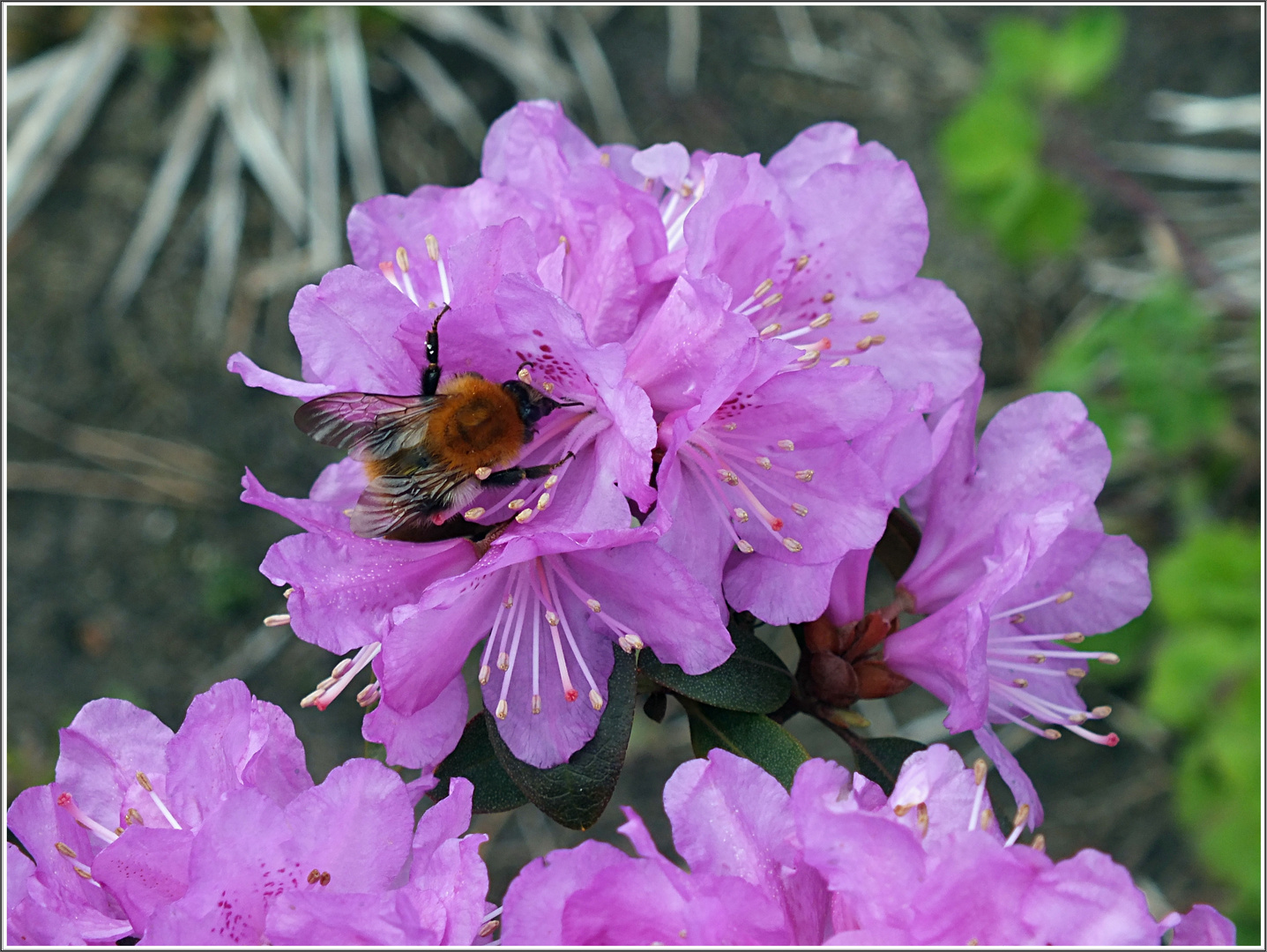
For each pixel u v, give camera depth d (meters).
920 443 0.20
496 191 0.21
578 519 0.20
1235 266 0.36
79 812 0.20
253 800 0.19
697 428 0.20
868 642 0.21
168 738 0.21
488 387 0.20
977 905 0.18
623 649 0.20
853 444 0.20
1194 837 0.28
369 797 0.19
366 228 0.21
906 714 0.33
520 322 0.20
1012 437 0.21
